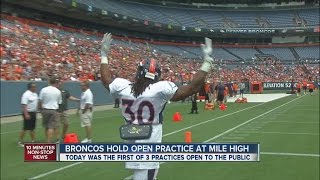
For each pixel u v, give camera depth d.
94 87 29.52
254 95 52.09
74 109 25.92
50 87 11.73
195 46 71.06
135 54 49.78
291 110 27.17
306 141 13.48
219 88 30.78
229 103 35.38
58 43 37.22
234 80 59.47
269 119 21.33
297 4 76.75
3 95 20.17
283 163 9.82
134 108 3.73
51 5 45.03
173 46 68.62
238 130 16.59
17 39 31.52
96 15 51.47
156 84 3.70
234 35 72.12
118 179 8.23
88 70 34.66
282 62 68.88
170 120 20.84
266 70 66.38
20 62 26.73
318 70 66.38
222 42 74.38
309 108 28.78
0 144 12.21
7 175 8.47
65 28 45.69
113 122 19.69
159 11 69.75
